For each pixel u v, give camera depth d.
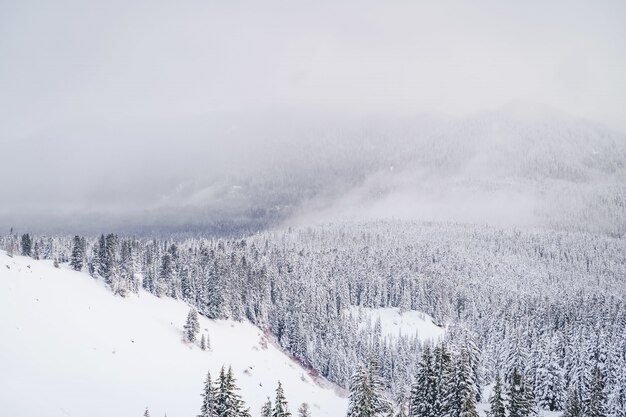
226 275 149.75
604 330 108.25
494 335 130.62
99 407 76.12
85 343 95.50
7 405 64.94
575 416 58.75
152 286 138.75
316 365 140.50
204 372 105.56
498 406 46.88
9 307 93.25
